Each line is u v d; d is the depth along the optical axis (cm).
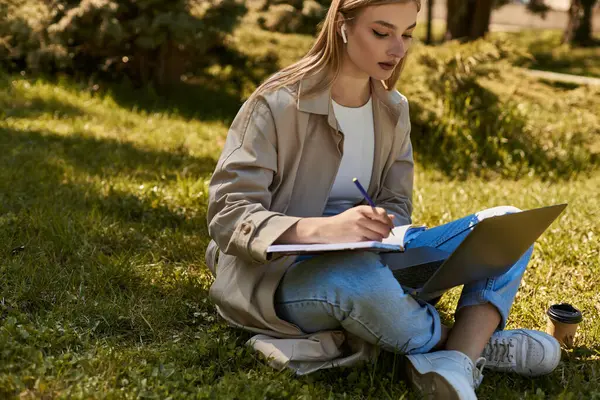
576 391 250
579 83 1277
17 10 888
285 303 245
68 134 633
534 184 598
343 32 239
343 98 253
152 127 723
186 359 255
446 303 322
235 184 240
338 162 253
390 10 232
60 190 448
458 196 529
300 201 254
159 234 393
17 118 684
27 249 344
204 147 659
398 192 275
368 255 235
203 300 308
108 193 457
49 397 222
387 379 243
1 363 235
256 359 254
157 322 286
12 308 282
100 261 338
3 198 419
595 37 2333
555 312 284
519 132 695
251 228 228
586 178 654
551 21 2959
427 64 727
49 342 256
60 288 305
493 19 3053
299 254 227
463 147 675
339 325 248
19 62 912
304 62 250
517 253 240
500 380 257
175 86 935
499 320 251
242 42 1070
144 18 856
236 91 988
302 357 245
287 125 243
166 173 533
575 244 395
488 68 734
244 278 250
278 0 1170
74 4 866
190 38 867
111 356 247
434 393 228
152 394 227
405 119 267
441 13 3219
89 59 929
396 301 232
